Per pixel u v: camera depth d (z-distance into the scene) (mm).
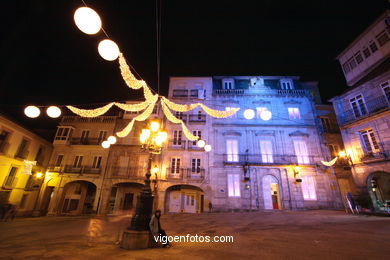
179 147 20812
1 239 7203
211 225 9852
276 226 8969
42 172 21875
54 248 5734
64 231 9023
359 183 14906
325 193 18156
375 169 13945
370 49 15508
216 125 21141
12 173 18688
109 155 21922
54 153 22578
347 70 17562
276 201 19859
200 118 21797
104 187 20766
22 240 6992
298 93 21781
